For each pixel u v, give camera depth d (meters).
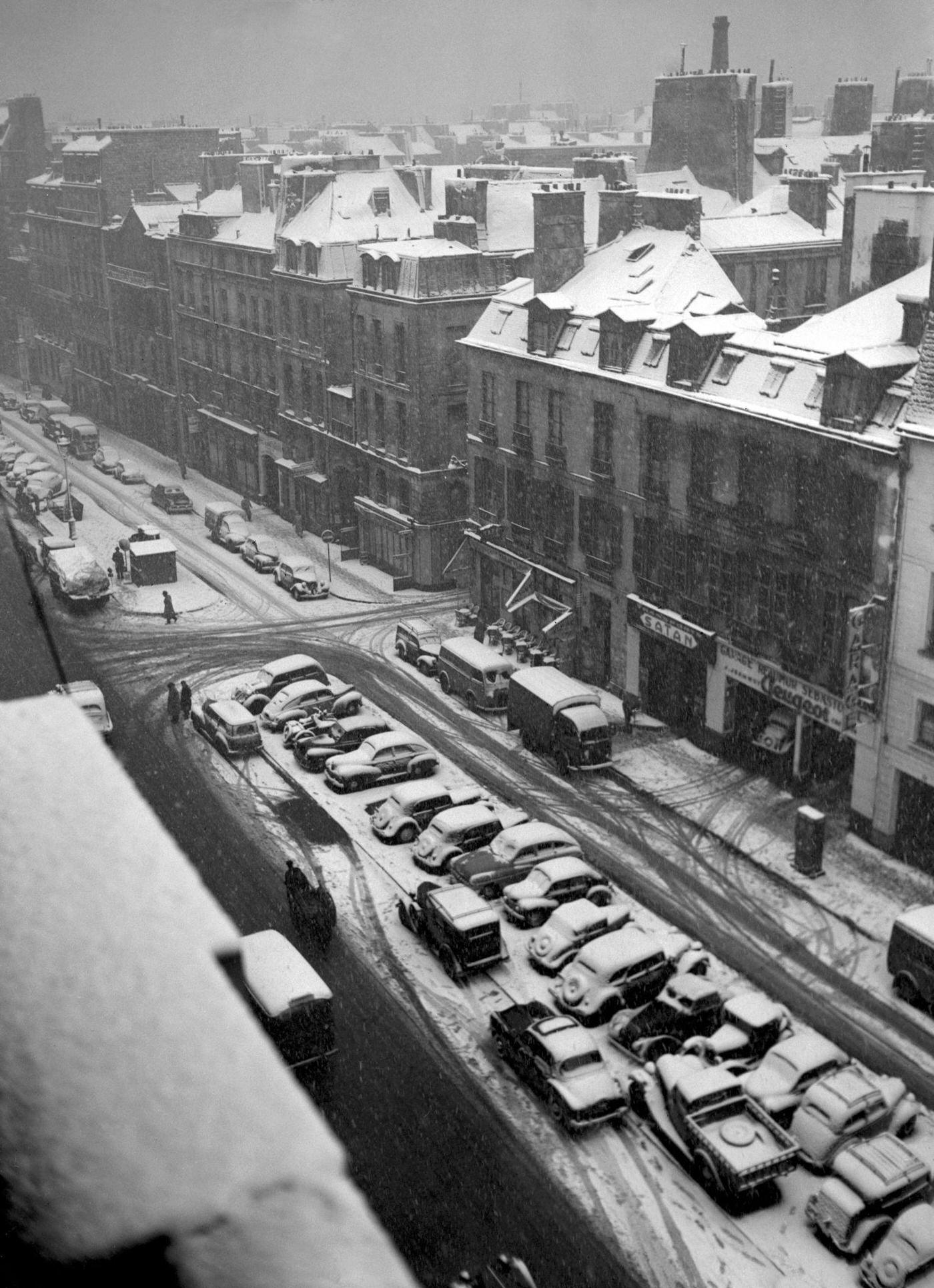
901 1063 30.12
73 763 2.07
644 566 48.66
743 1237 24.66
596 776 46.00
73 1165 1.55
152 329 99.06
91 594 65.81
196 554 76.06
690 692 48.16
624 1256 24.25
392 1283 1.48
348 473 74.81
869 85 86.75
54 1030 1.64
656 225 55.56
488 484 58.44
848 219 46.09
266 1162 1.57
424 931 35.28
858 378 37.44
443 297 62.44
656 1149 27.14
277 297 77.25
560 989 32.25
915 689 36.91
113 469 94.19
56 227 114.94
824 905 37.00
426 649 57.00
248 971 30.27
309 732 48.75
